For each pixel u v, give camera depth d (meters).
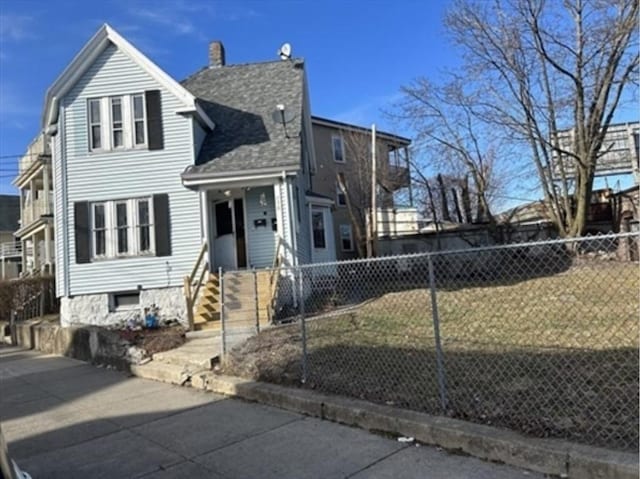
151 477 4.06
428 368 5.88
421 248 24.55
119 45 13.91
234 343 8.78
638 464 3.15
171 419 5.64
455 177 27.97
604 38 16.53
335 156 28.06
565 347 6.21
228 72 18.17
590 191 18.09
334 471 3.83
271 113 15.26
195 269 12.20
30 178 24.61
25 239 27.41
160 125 13.74
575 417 4.00
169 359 8.49
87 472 4.30
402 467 3.80
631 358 5.39
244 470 4.03
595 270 11.10
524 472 3.54
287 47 18.73
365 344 7.36
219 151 13.98
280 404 5.64
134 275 13.43
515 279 14.26
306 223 17.50
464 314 9.18
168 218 13.51
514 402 4.48
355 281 15.04
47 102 14.09
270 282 11.17
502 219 25.12
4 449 2.41
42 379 9.21
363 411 4.74
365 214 26.53
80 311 13.40
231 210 14.34
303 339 6.12
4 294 19.20
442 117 23.12
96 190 13.68
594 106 17.48
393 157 28.69
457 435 3.99
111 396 7.16
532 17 17.27
